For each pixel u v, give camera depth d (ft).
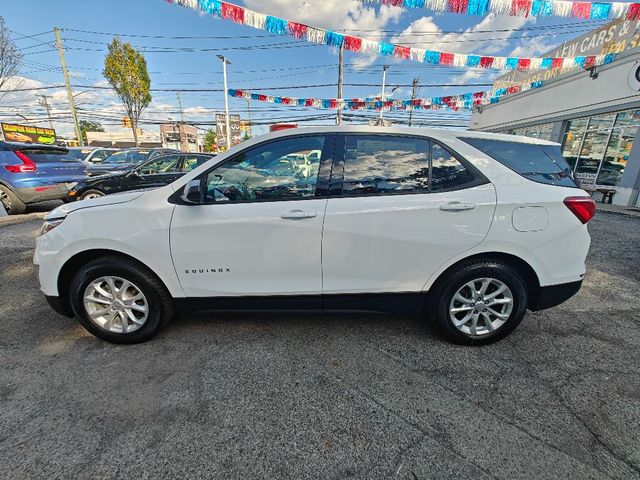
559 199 8.20
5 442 5.95
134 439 6.05
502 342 9.13
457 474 5.43
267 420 6.49
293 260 8.25
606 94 35.86
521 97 50.57
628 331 9.82
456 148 8.32
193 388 7.32
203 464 5.59
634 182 33.37
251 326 9.78
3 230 21.08
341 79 66.18
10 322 10.02
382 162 8.28
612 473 5.44
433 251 8.18
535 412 6.70
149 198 8.43
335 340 9.12
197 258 8.27
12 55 41.55
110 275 8.49
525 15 12.95
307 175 8.27
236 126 99.45
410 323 10.01
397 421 6.48
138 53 63.57
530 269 8.46
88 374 7.74
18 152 24.62
